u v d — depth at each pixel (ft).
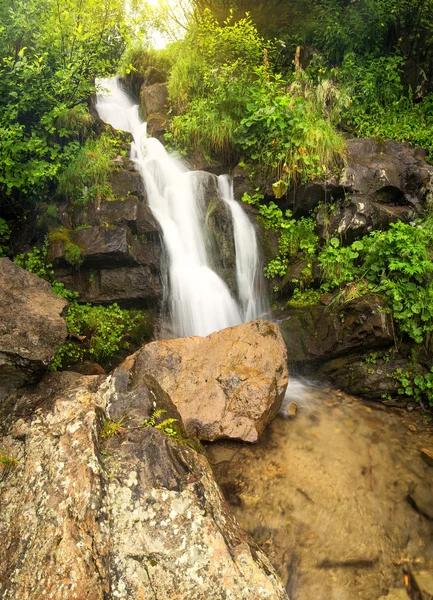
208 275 21.21
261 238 21.97
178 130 26.14
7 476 10.68
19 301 14.11
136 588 8.31
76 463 9.88
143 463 10.07
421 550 10.84
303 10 32.48
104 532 8.87
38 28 21.50
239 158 24.95
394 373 16.76
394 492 12.52
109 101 33.19
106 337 18.01
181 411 14.30
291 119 22.52
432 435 14.92
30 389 13.60
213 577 8.54
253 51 27.66
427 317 16.71
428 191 21.76
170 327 19.99
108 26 21.57
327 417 15.89
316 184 21.50
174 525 9.12
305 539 11.10
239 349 15.79
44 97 19.77
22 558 8.78
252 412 14.24
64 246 18.53
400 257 18.02
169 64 33.81
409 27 32.19
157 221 20.47
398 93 30.07
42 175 18.63
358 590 9.94
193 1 32.55
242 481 12.83
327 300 19.15
